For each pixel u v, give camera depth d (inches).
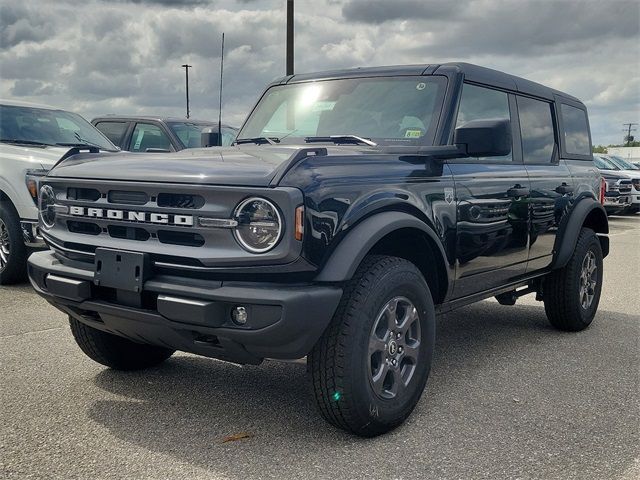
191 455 123.6
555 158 215.3
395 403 134.3
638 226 692.1
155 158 138.3
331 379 124.2
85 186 134.1
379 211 131.6
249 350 120.2
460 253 157.4
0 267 276.5
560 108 222.5
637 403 155.6
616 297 294.8
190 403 149.9
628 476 118.3
